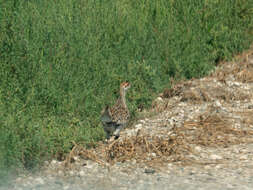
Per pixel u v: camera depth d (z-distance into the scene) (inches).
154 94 832.3
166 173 522.0
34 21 713.0
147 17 975.6
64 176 504.7
